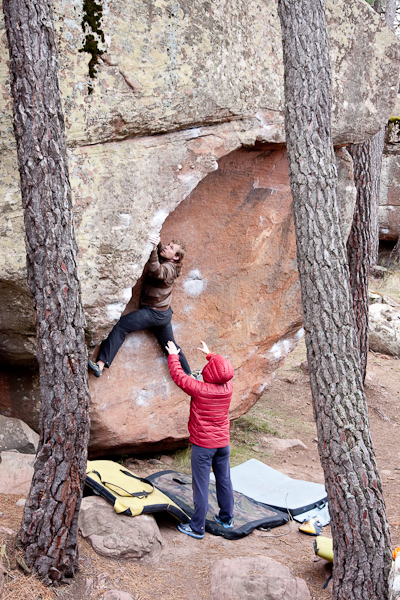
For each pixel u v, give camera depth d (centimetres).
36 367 479
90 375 493
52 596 314
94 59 405
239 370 647
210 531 454
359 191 836
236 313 621
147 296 502
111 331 486
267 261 621
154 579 365
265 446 692
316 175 342
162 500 436
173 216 538
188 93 450
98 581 342
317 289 336
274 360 676
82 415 321
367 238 848
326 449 331
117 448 551
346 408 327
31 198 305
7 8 302
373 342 1171
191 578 377
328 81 353
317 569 411
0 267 402
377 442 748
